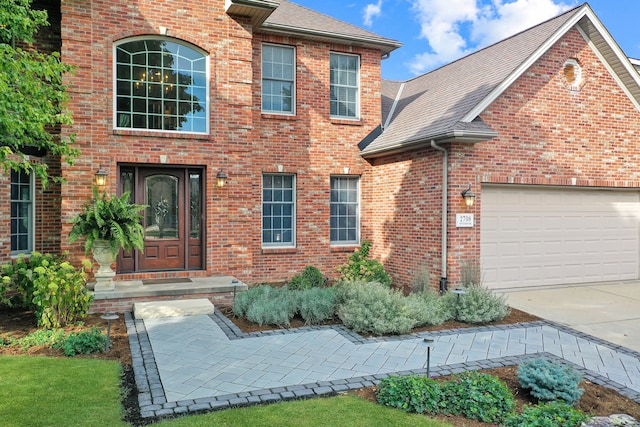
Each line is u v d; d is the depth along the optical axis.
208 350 6.23
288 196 12.14
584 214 11.68
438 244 10.17
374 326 7.06
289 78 12.02
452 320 8.09
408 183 11.26
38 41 9.66
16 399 4.52
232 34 10.20
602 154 11.52
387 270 12.10
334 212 12.67
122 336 6.82
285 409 4.41
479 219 10.12
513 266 10.84
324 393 4.87
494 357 6.14
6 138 7.09
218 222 10.09
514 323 7.96
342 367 5.64
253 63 11.48
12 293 8.74
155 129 9.77
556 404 4.37
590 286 11.44
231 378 5.24
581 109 11.23
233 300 9.09
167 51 9.84
